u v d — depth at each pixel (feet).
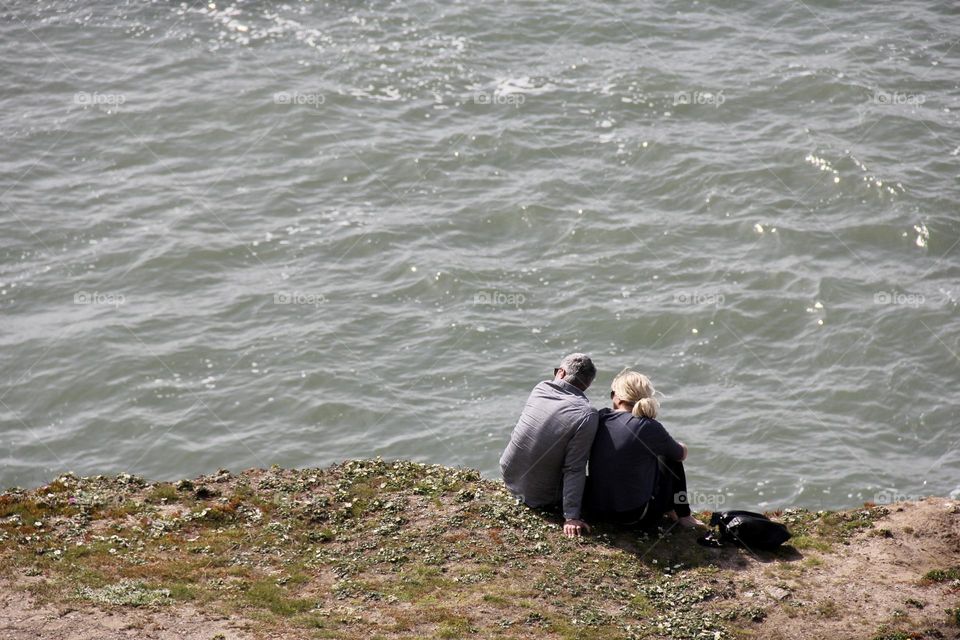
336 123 404.98
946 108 404.77
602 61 448.65
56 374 274.36
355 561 113.91
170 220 346.33
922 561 115.75
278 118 407.85
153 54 460.14
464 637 97.60
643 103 414.82
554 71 441.27
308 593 106.93
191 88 431.43
